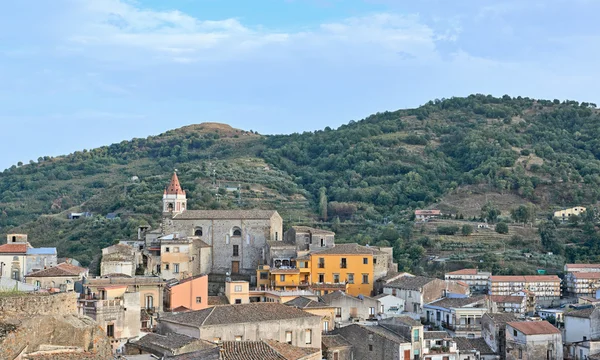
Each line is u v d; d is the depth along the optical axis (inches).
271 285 6299.2
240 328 3745.1
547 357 4881.9
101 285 4315.9
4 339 1749.5
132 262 5762.8
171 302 4886.8
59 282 4803.2
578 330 5329.7
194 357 2701.8
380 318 5152.6
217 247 7027.6
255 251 7017.7
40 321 1888.5
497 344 4990.2
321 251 6550.2
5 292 2135.8
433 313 5634.8
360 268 6505.9
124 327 3836.1
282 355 3024.1
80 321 2025.1
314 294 5733.3
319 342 4082.2
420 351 4510.3
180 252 6417.3
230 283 5354.3
